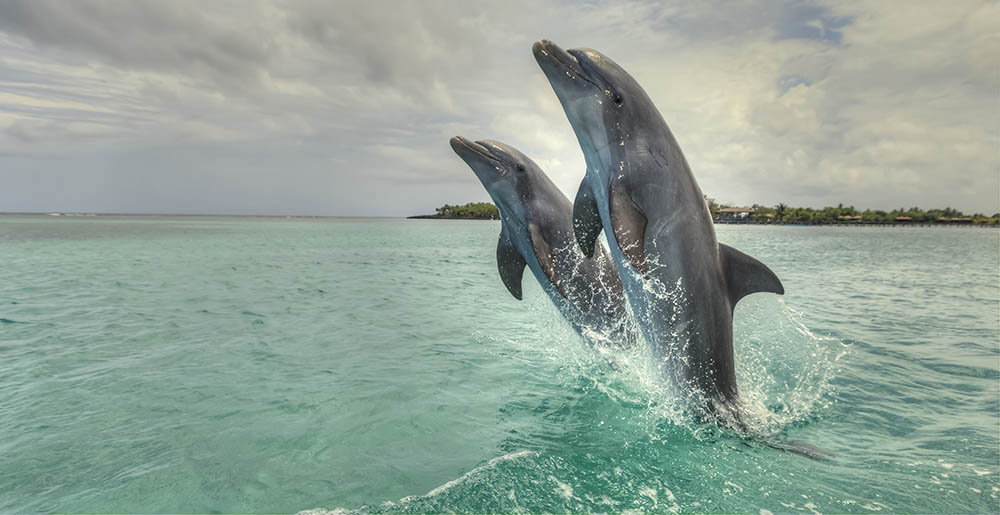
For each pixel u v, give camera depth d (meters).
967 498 3.58
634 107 5.21
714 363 5.00
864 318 10.00
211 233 50.81
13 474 3.72
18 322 8.92
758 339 8.18
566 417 5.00
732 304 5.17
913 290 14.22
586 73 5.27
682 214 5.07
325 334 8.30
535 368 6.56
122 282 14.19
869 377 6.32
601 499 3.53
